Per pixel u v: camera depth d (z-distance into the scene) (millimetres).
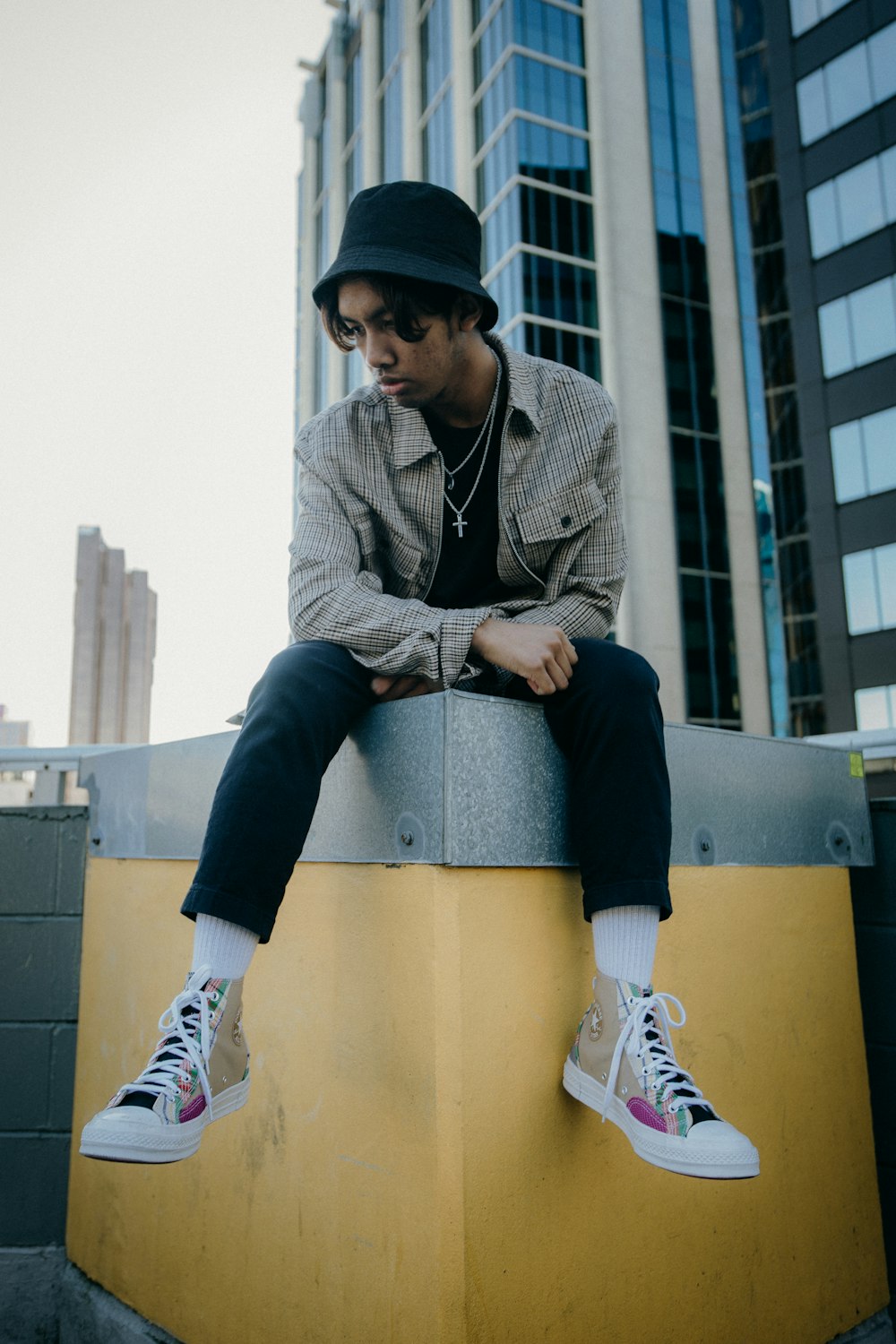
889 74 21922
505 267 26062
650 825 1124
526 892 1168
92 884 1952
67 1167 1923
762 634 26297
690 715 24969
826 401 23078
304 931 1306
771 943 1530
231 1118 1404
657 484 25938
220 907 1065
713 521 26438
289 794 1116
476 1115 1059
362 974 1181
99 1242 1725
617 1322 1166
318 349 40594
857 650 22203
